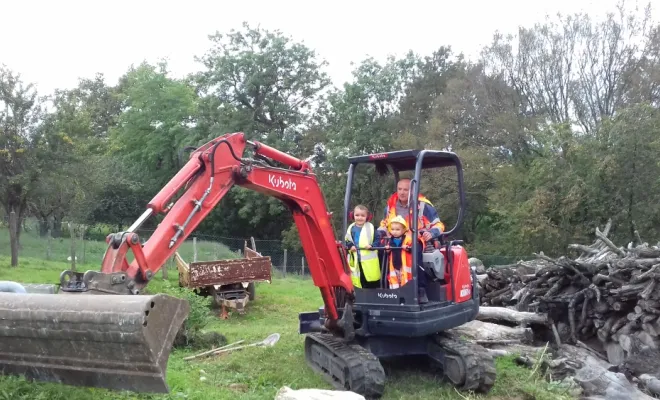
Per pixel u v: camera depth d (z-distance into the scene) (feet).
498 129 116.67
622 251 34.73
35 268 72.79
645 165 90.22
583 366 28.43
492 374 24.49
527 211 97.35
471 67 128.06
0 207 90.79
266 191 23.70
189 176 20.48
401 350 26.66
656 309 28.89
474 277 27.35
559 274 33.19
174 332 15.03
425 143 116.78
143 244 18.83
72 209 104.27
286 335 36.40
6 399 16.12
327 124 140.36
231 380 25.57
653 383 26.48
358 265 25.99
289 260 118.93
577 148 95.30
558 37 123.13
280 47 138.51
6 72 77.82
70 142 81.10
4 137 76.38
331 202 120.16
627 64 117.29
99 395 18.31
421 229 25.76
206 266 53.26
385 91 130.52
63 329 15.02
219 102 139.44
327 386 25.30
